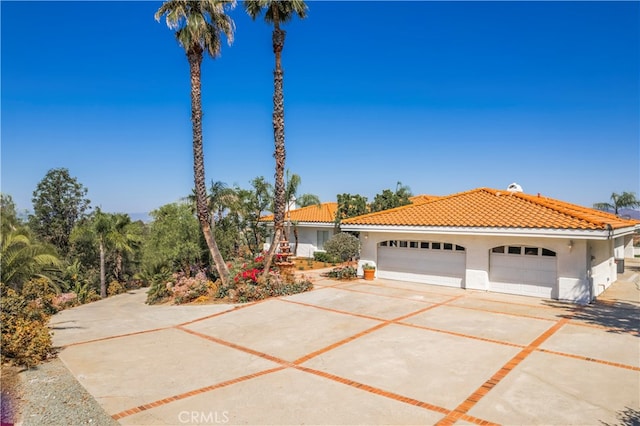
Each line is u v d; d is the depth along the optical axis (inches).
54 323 597.0
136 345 453.7
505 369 358.6
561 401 295.7
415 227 767.1
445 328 494.0
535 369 358.0
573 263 630.5
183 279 806.5
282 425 263.9
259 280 734.5
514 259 698.8
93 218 1176.2
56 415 274.5
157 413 281.1
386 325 512.1
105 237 1112.2
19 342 377.7
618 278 907.4
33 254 647.8
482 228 685.3
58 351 431.2
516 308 593.9
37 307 516.7
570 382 329.7
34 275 753.0
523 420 268.4
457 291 731.4
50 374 358.3
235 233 1010.1
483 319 534.0
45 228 1321.4
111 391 319.6
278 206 792.3
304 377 347.6
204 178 768.3
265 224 1375.5
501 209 752.3
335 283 831.1
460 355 397.1
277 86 789.9
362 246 896.9
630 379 335.3
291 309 612.4
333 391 317.1
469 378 339.9
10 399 300.0
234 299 686.5
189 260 888.3
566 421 266.4
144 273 1229.7
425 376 345.4
